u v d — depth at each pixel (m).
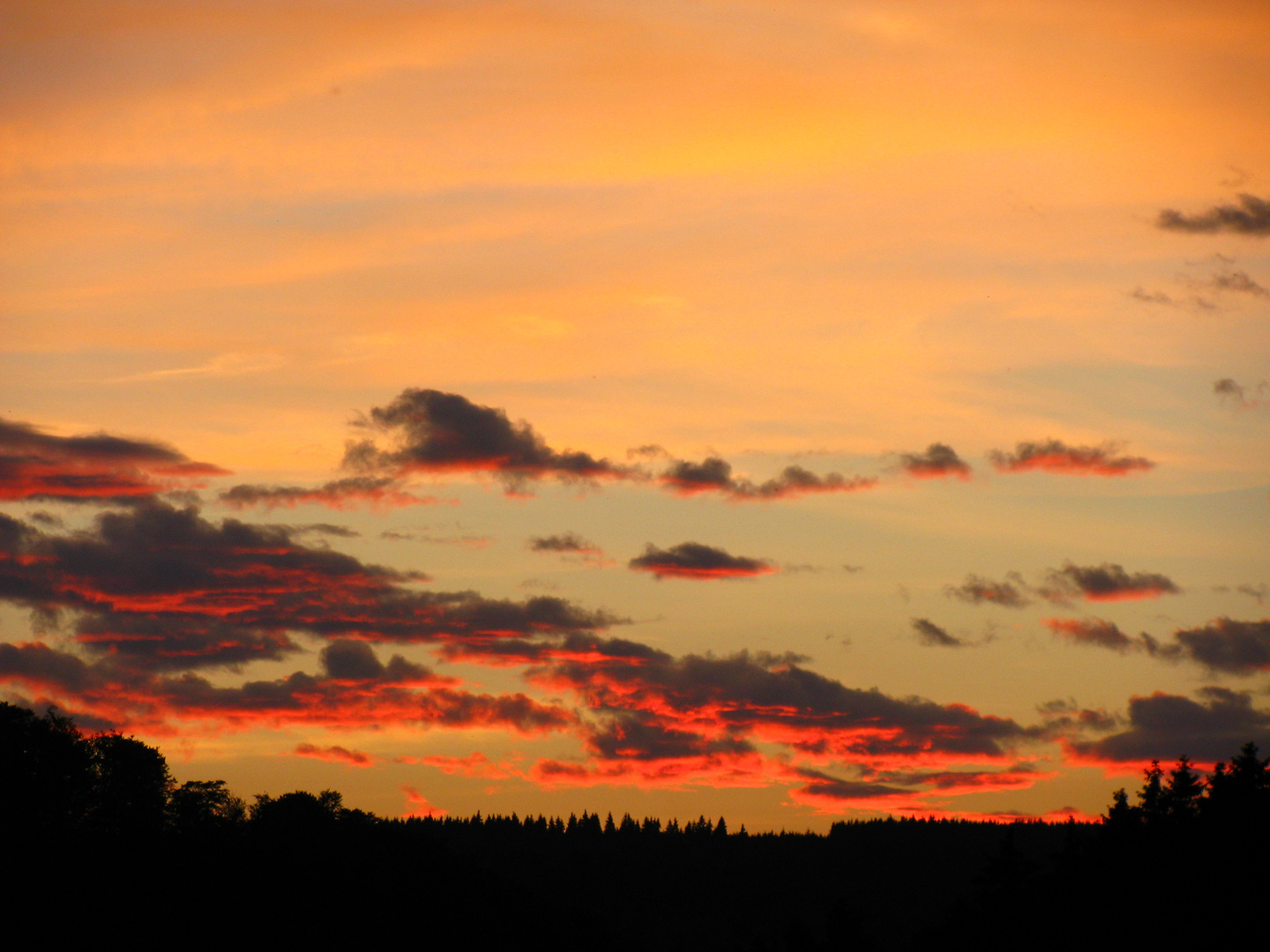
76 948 135.62
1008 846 117.25
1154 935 91.31
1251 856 91.06
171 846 167.50
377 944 169.25
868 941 147.50
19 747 145.75
